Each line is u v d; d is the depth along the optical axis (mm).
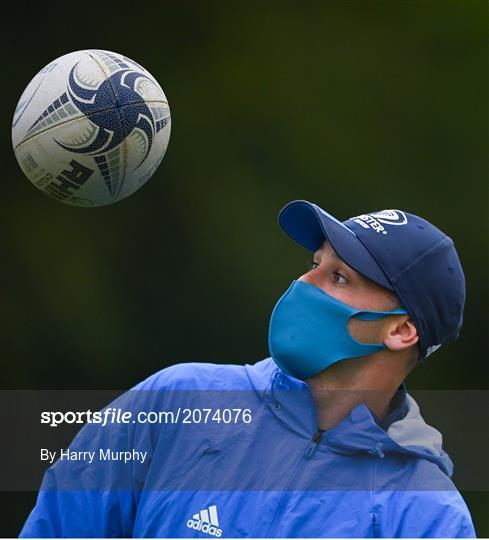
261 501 12047
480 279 43125
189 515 12125
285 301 12555
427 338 12477
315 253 12945
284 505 12000
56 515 12750
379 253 12258
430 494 11914
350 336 12250
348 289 12344
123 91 14688
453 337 13023
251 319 40812
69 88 14555
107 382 39469
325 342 12258
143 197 41438
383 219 12625
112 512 12648
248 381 12961
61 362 39312
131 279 40594
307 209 12719
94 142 14547
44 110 14586
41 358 39188
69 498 12727
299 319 12383
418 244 12438
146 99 14867
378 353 12352
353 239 12328
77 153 14586
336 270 12414
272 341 12445
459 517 11750
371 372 12383
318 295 12375
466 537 11648
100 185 14953
